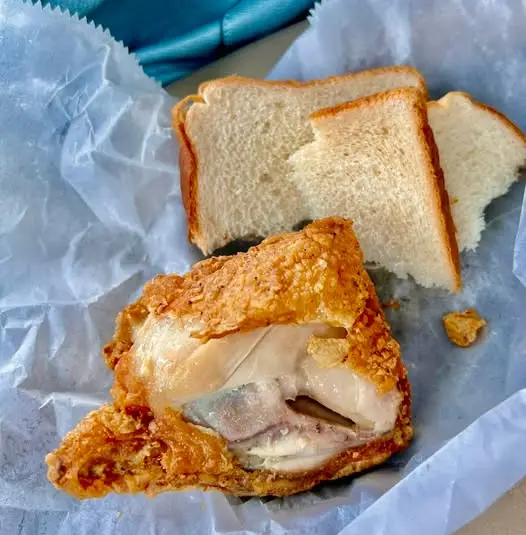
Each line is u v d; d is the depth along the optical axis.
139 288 0.34
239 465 0.27
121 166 0.34
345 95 0.31
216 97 0.31
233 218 0.33
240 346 0.25
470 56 0.30
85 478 0.26
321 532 0.27
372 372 0.25
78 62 0.33
